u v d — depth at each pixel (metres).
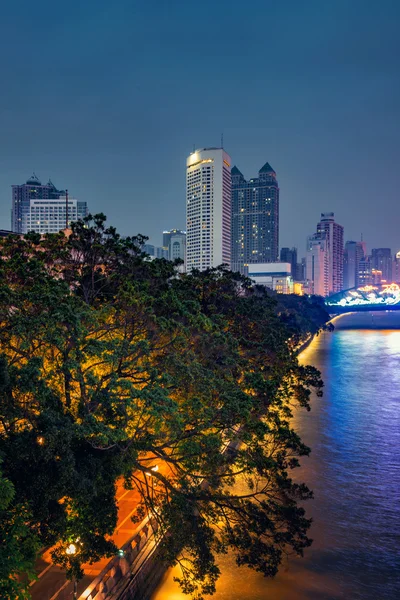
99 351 27.97
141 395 27.64
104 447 27.56
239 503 34.19
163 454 32.81
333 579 37.81
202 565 30.03
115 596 30.41
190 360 35.62
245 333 65.50
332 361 140.38
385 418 79.31
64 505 26.00
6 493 19.00
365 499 50.53
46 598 28.42
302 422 77.06
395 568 39.25
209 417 31.81
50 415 24.39
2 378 23.75
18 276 35.38
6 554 20.03
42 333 27.53
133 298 35.44
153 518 37.41
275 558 32.44
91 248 45.84
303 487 34.72
